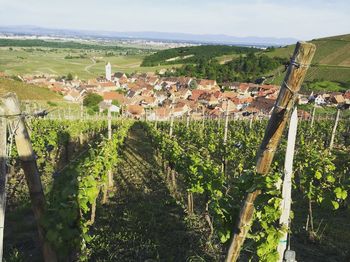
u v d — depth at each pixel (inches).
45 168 767.1
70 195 296.0
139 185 668.1
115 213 497.7
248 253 351.6
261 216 194.9
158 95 3533.5
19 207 492.4
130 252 371.9
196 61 5452.8
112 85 3873.0
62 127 1120.2
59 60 6840.6
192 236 412.8
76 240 260.2
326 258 366.9
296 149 745.0
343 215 497.4
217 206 229.1
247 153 758.5
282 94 157.9
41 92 2655.0
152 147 1167.0
